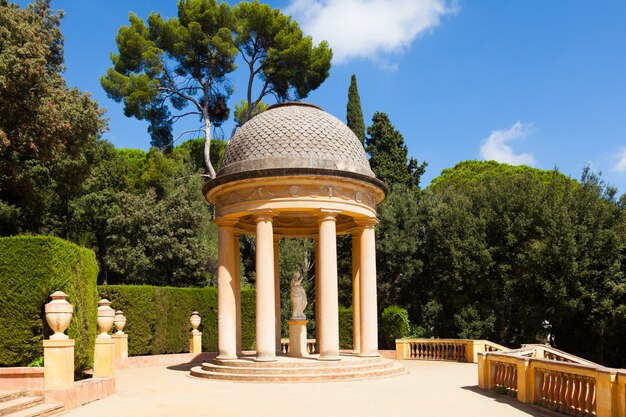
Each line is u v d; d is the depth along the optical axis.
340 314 40.09
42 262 16.97
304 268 49.19
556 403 14.58
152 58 49.00
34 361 16.77
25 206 43.25
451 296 39.47
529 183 39.38
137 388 19.92
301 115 24.89
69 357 15.66
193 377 23.47
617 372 11.92
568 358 24.11
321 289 23.19
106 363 18.47
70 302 17.58
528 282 35.59
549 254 34.81
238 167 23.95
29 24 31.62
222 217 24.70
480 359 19.36
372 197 25.59
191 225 46.69
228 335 24.62
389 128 57.59
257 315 22.86
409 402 16.27
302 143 23.75
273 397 17.25
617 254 34.59
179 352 34.81
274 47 52.03
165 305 33.22
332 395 17.66
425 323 42.56
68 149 34.25
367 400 16.61
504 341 38.59
